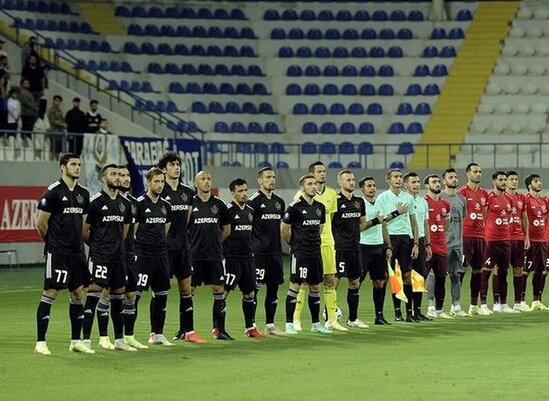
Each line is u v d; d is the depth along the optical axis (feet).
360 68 378.32
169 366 115.96
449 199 175.22
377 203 164.25
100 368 114.73
